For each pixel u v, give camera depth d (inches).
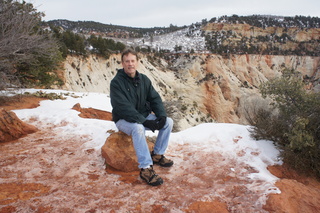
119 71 128.6
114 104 122.2
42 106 357.1
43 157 147.2
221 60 2731.3
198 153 153.5
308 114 149.7
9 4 379.9
